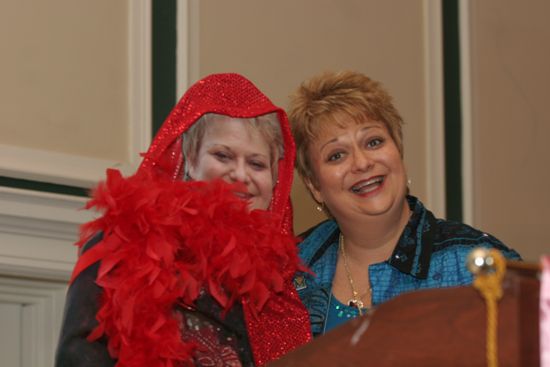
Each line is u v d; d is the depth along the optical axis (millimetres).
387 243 2947
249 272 2566
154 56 4238
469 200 5105
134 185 2551
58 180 3889
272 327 2658
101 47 4113
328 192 2926
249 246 2594
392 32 5027
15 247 3789
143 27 4203
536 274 1468
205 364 2455
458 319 1471
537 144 5402
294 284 3012
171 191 2562
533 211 5324
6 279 3852
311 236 3150
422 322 1512
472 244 2779
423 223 2900
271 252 2709
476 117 5199
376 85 2990
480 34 5285
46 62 3973
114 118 4109
